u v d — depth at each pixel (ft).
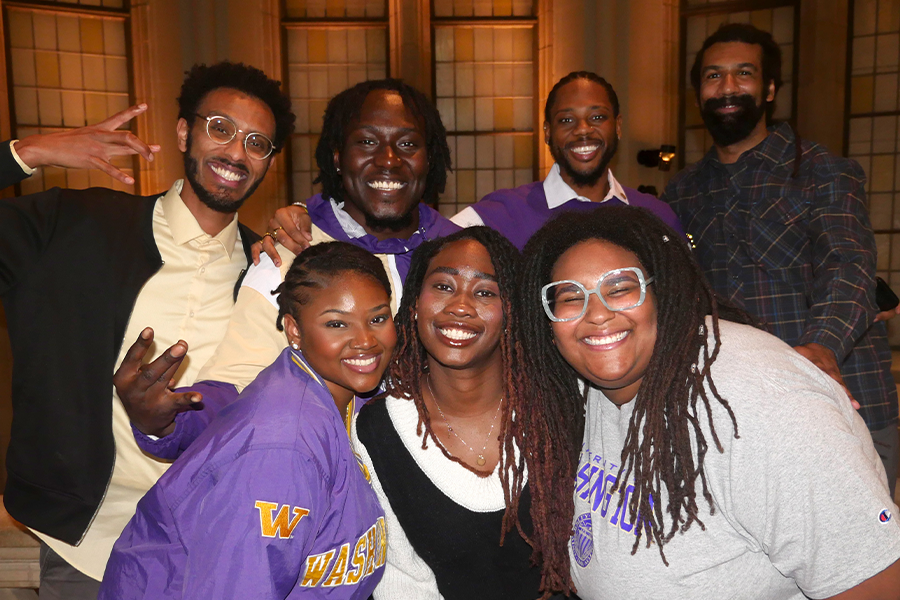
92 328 6.32
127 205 6.88
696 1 27.35
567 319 4.74
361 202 7.33
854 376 8.39
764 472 4.18
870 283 7.35
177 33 27.96
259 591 4.18
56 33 27.04
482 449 5.82
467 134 29.30
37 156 6.23
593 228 4.82
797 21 26.07
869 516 3.98
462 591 5.94
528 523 5.74
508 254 5.68
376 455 5.79
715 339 4.50
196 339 6.77
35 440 6.23
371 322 5.15
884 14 25.25
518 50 28.99
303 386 4.89
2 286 6.29
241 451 4.31
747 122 8.66
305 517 4.37
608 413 5.16
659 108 27.53
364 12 28.89
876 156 25.95
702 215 9.17
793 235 8.33
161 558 4.43
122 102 28.32
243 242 7.30
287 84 29.09
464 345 5.52
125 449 6.36
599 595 5.10
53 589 6.52
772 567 4.60
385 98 7.27
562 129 9.49
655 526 4.58
